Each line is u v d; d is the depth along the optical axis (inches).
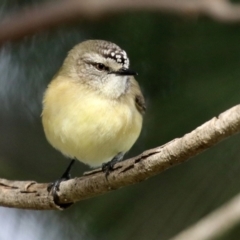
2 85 486.0
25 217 487.2
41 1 499.5
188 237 360.8
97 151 406.3
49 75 479.8
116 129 396.5
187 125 398.9
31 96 484.1
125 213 400.2
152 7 453.4
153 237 378.6
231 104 393.7
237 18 429.4
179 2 447.2
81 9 456.1
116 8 456.1
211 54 425.1
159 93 438.6
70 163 430.0
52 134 406.9
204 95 403.9
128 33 462.3
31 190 368.8
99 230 411.5
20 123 485.1
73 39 486.3
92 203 418.9
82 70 417.7
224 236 392.2
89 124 394.6
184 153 299.0
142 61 450.3
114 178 333.4
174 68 436.1
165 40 447.5
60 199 362.6
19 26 453.4
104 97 400.8
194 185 378.9
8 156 464.4
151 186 397.1
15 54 483.8
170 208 381.7
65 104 398.6
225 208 363.3
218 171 374.9
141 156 318.7
